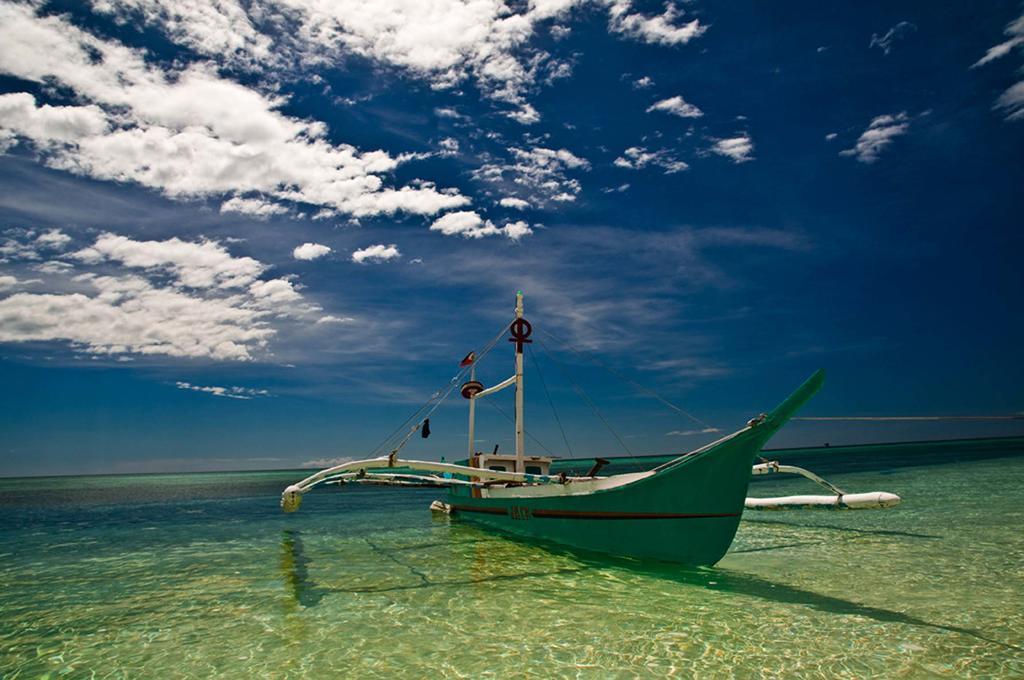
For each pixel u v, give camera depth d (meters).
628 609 9.76
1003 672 7.02
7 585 13.29
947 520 19.81
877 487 33.28
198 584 12.91
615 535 13.57
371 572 13.65
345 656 7.99
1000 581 11.48
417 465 14.74
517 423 20.08
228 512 32.34
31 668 8.00
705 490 11.82
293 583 12.71
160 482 125.38
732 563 13.52
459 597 10.92
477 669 7.35
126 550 18.33
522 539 17.36
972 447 137.12
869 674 6.98
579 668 7.28
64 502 45.81
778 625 8.83
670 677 6.96
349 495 48.28
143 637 9.17
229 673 7.55
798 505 17.67
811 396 10.60
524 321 20.56
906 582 11.46
